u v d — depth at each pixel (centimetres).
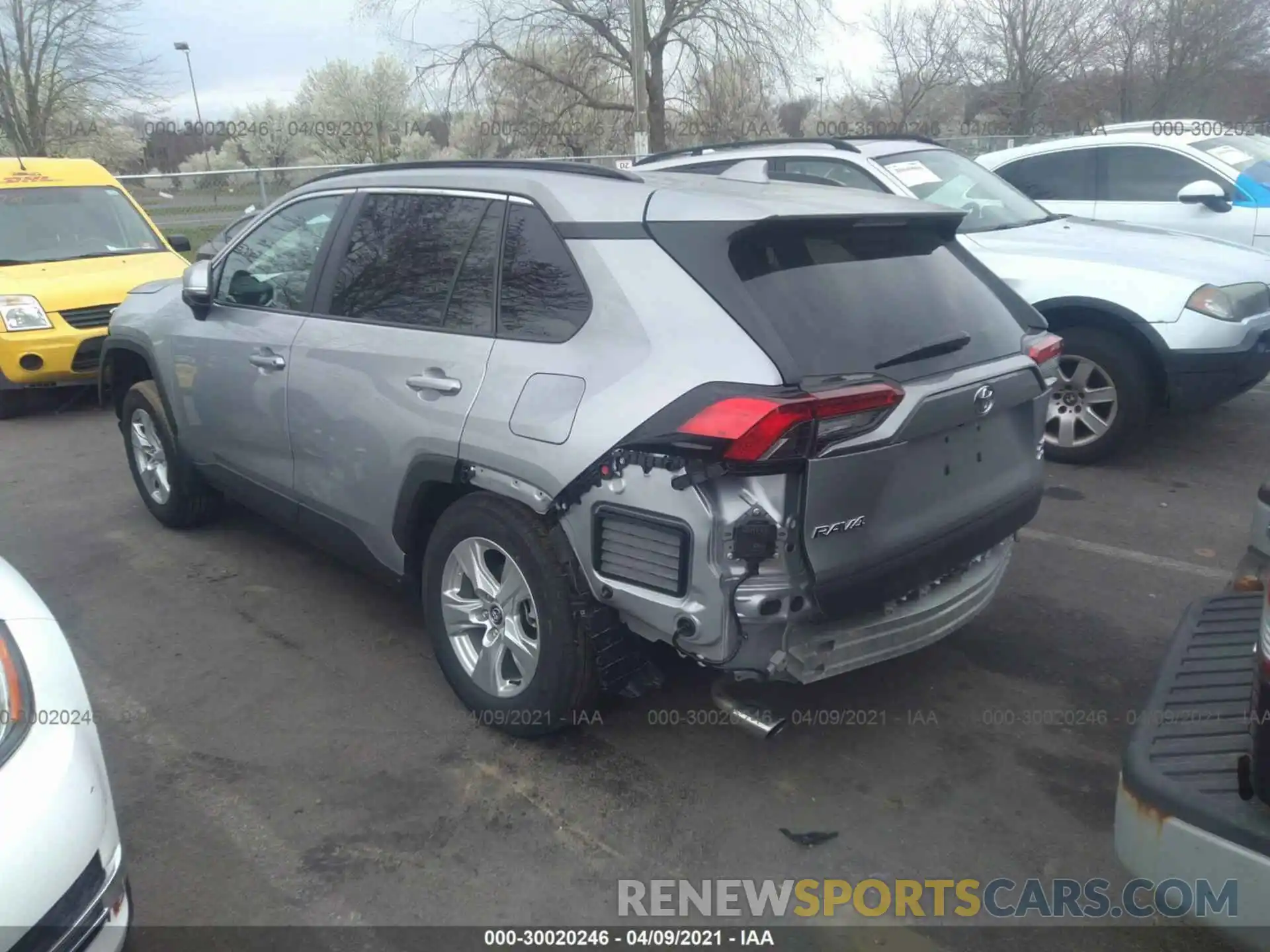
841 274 316
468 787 339
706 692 390
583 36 2162
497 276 351
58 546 552
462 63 2191
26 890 205
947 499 321
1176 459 665
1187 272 618
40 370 820
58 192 952
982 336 339
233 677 411
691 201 315
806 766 348
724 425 274
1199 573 495
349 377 391
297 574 511
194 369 489
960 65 2750
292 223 448
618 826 319
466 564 358
